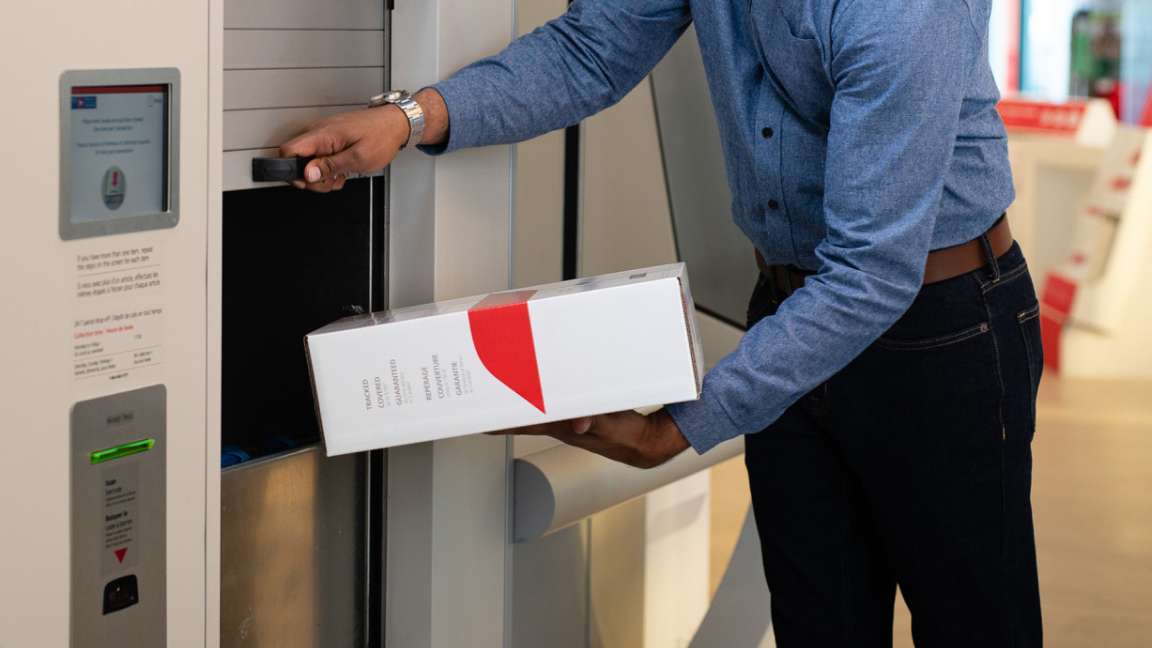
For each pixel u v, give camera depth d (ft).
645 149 6.49
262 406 5.15
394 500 5.07
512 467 5.37
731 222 7.01
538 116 4.87
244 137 4.18
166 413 3.57
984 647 4.90
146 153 3.42
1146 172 17.24
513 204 5.18
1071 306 17.58
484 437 5.19
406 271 4.93
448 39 4.76
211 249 3.62
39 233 3.17
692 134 6.69
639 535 7.05
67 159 3.19
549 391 3.92
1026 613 4.92
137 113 3.37
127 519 3.51
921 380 4.63
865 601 5.31
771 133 4.61
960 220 4.53
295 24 4.34
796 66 4.35
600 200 6.22
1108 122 19.36
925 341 4.59
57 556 3.34
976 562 4.80
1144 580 10.63
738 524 12.03
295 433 5.08
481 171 4.99
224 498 4.45
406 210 4.88
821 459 5.14
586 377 3.91
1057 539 11.46
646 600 7.19
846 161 4.01
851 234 4.02
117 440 3.44
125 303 3.40
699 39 4.78
